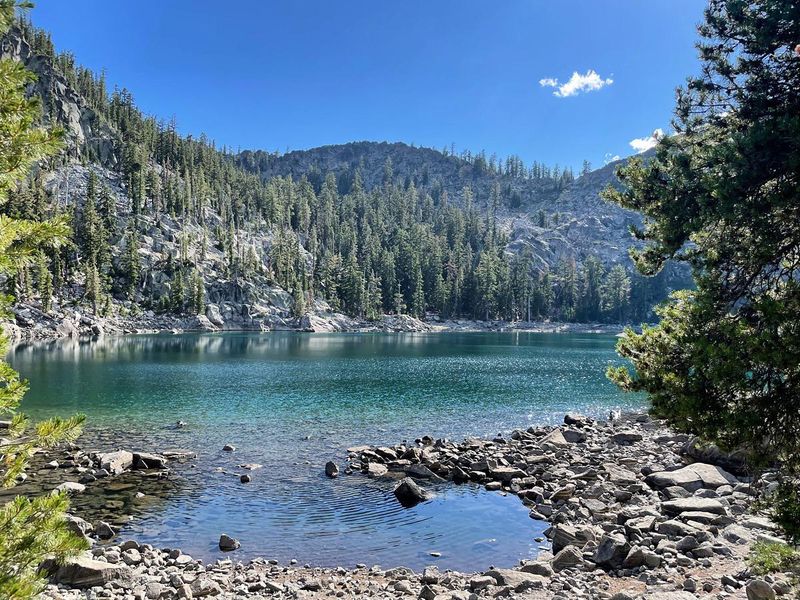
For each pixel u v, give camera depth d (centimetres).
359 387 4612
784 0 893
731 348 733
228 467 2180
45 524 532
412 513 1677
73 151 19188
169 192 18762
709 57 1084
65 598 1030
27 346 8512
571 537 1382
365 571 1269
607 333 18912
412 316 18475
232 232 19162
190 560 1306
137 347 8856
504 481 2025
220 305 15888
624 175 1159
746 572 1057
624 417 3384
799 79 919
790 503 730
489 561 1333
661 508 1577
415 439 2733
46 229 558
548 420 3325
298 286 16488
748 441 721
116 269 14938
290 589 1145
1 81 528
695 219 939
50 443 595
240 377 5194
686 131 1121
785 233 836
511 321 19650
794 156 790
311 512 1680
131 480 1988
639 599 953
